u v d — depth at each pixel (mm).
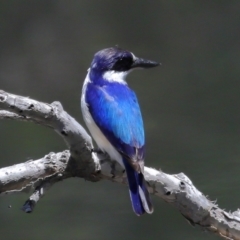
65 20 18641
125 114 7410
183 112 15328
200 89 16469
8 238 11055
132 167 7047
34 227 11297
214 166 12453
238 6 19156
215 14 19156
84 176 7027
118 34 18641
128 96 7715
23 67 17375
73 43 18156
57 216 11656
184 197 7270
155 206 11773
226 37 18625
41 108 6086
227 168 12289
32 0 18703
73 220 11516
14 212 11766
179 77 17125
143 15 19188
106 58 8125
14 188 6672
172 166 12602
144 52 18234
